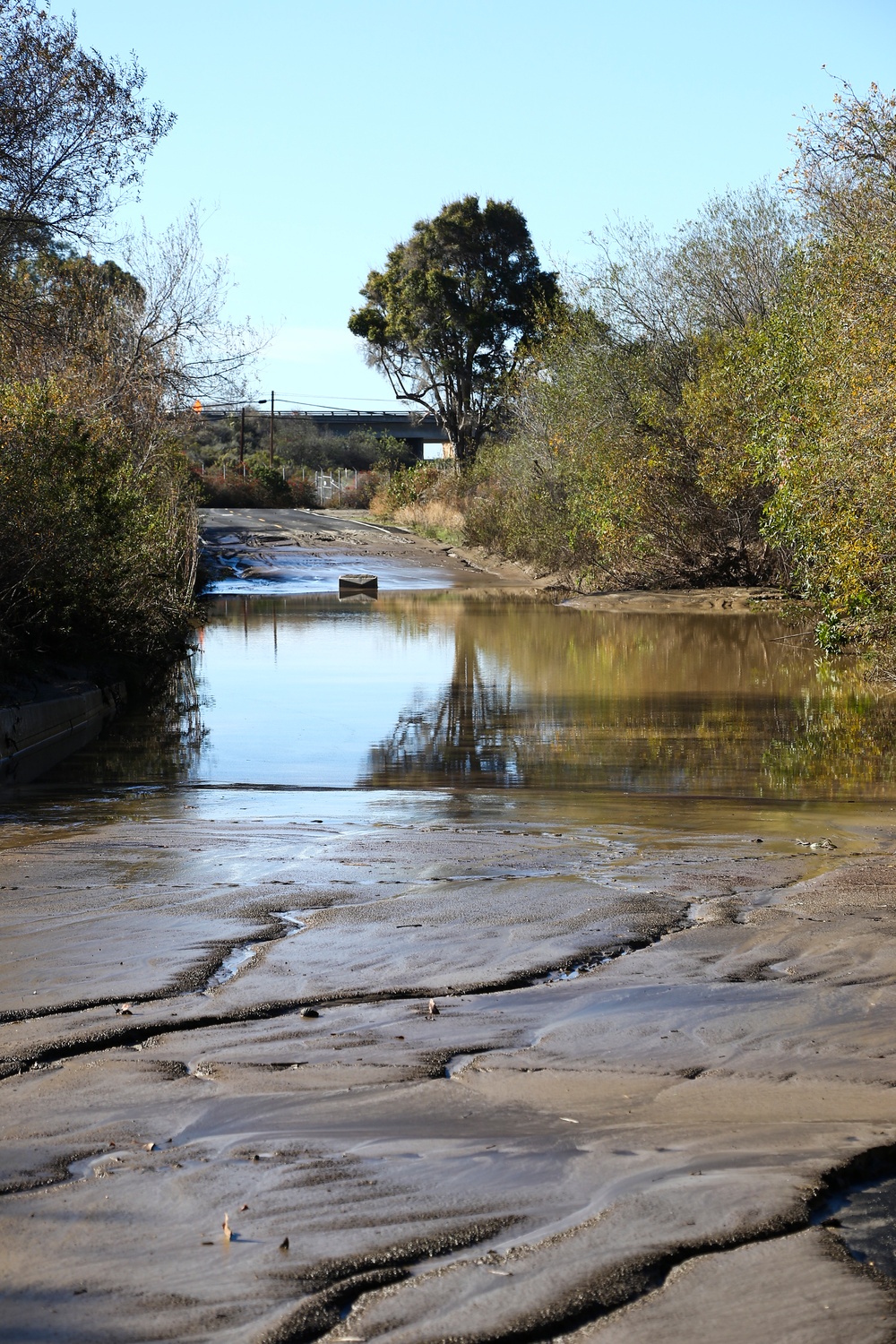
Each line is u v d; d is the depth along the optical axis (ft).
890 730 39.29
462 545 148.66
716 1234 8.05
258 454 282.97
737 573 97.14
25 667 43.21
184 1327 7.02
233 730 40.63
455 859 21.09
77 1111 10.39
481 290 198.49
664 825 25.17
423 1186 8.79
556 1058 11.64
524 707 45.01
